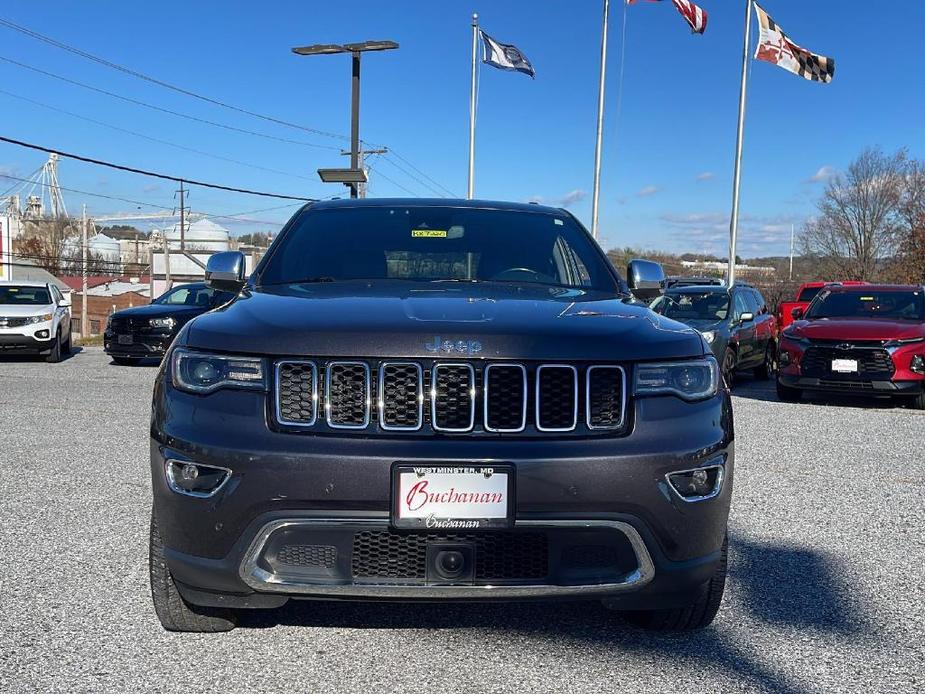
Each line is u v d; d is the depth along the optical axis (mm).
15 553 4414
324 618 3592
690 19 23844
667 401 2982
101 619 3549
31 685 2951
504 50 28234
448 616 3635
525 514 2787
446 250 4309
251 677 3039
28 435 7969
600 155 26953
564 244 4492
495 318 3104
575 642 3375
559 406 2922
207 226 85000
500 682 3021
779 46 26047
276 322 3041
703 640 3410
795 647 3350
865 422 9641
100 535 4738
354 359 2885
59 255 85625
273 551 2826
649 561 2883
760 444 8031
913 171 47812
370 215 4637
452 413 2885
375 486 2748
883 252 49219
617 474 2807
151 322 15500
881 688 3000
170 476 2914
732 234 27547
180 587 3014
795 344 11234
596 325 3117
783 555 4570
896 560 4492
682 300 14508
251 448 2789
